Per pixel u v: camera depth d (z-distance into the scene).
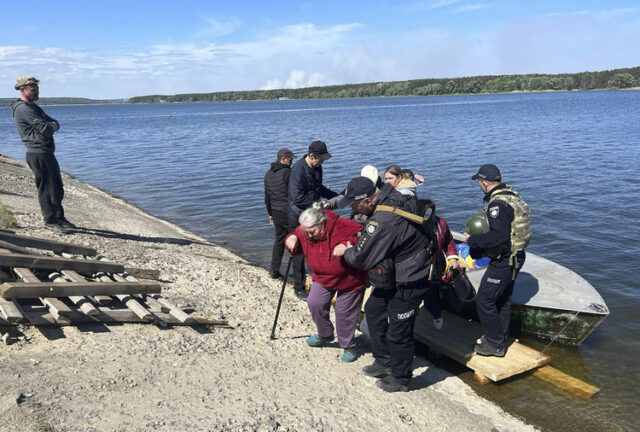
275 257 7.23
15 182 13.27
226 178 18.84
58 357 3.84
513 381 4.58
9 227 7.29
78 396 3.37
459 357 4.64
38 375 3.54
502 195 4.26
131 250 7.63
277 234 7.04
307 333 5.31
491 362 4.50
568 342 5.44
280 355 4.64
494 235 4.12
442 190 15.15
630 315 6.29
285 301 6.41
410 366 4.13
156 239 9.12
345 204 4.50
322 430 3.46
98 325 4.48
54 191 7.71
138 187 17.52
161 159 26.17
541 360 4.56
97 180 19.36
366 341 5.22
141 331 4.55
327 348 4.95
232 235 10.92
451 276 4.76
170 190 16.72
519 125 40.88
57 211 7.88
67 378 3.57
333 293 4.59
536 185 15.23
